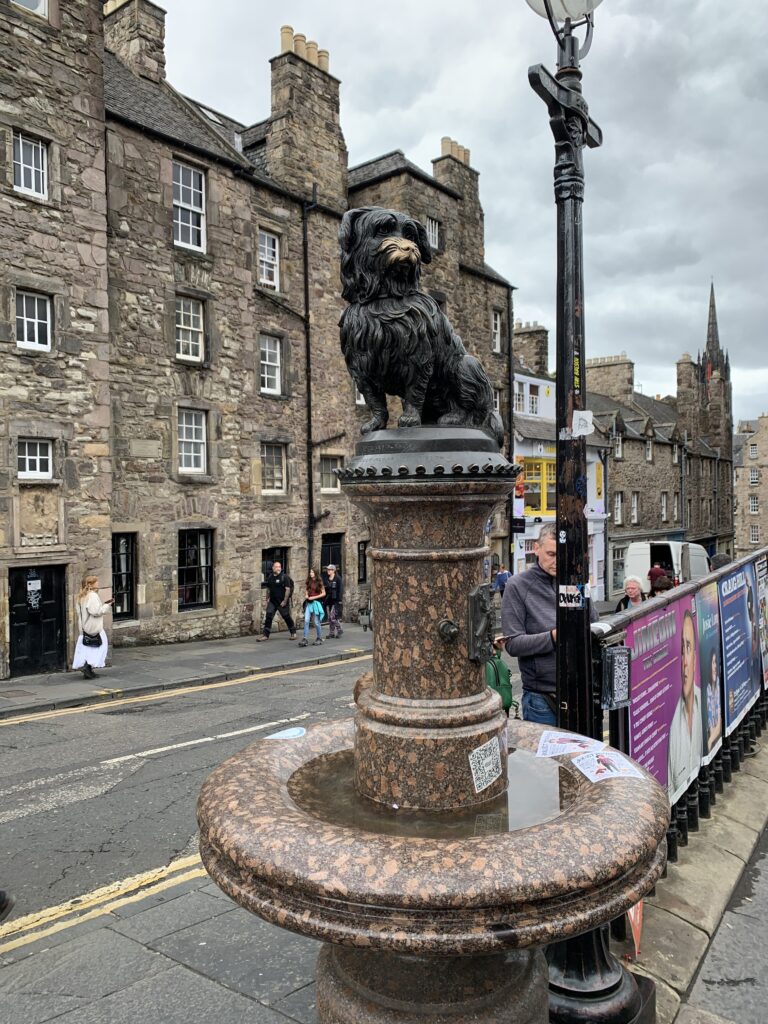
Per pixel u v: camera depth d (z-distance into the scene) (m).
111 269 14.30
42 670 12.09
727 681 5.68
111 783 6.43
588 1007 2.73
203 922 3.83
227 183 16.52
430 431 2.33
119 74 16.05
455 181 23.59
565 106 3.14
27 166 12.16
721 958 3.51
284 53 18.38
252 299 17.14
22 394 11.91
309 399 18.78
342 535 20.00
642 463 34.47
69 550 12.41
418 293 2.50
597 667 3.33
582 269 3.22
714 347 74.00
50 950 3.60
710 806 5.23
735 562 6.16
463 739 2.24
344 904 1.72
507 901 1.67
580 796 2.20
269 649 14.84
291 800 2.22
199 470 16.20
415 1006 2.02
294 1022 2.95
